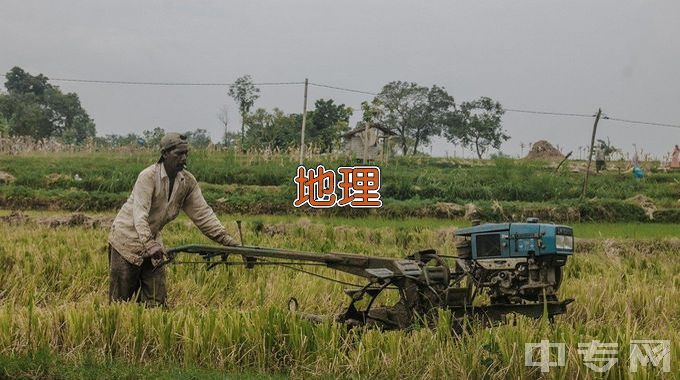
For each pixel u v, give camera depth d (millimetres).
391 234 19438
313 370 7125
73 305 7969
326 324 7500
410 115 72000
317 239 18703
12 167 38156
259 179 37594
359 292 8148
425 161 46500
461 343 7008
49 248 13352
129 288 9031
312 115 61281
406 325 7875
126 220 8961
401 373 6961
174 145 8742
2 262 12461
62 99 99375
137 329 7441
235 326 7426
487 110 72250
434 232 19719
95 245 14539
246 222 20547
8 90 99250
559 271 8914
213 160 41594
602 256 16109
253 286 10984
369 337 7227
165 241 16297
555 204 29703
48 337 7469
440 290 8055
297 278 11383
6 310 7730
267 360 7340
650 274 13234
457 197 35031
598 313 10125
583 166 45406
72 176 37062
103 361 7086
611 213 29391
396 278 7941
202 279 11508
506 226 8805
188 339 7297
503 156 46500
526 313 8406
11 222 20062
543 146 54500
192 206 9148
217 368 7207
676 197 37375
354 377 6848
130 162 41625
